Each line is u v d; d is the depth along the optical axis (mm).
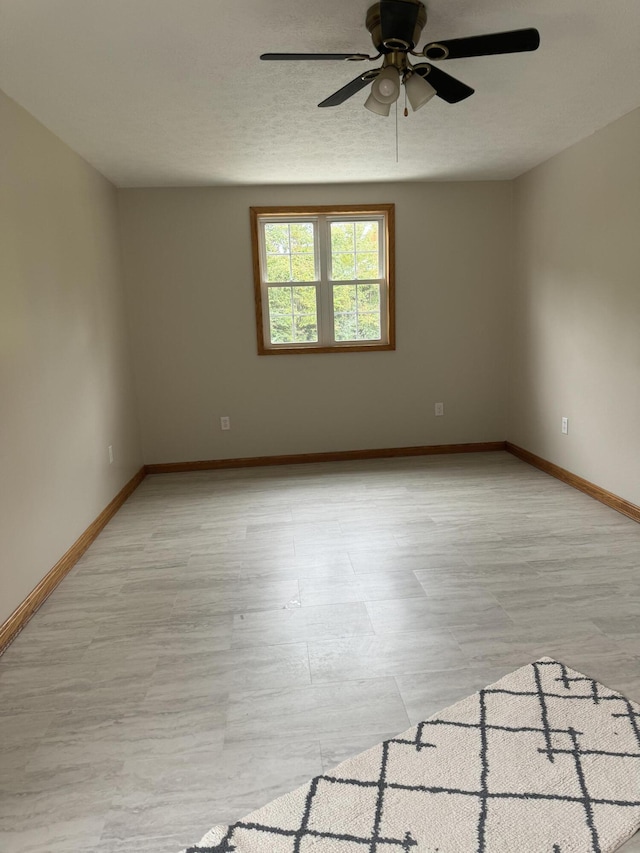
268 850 1277
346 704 1778
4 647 2180
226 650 2115
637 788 1398
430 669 1939
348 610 2369
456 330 4867
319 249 4699
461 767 1491
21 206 2633
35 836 1355
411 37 1907
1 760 1602
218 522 3533
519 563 2746
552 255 4086
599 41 2289
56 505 2848
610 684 1809
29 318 2654
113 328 4109
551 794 1391
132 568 2896
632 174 3131
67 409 3092
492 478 4234
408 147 3627
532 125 3299
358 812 1369
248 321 4695
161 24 2039
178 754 1600
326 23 2084
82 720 1758
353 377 4859
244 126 3111
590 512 3426
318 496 3973
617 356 3385
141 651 2133
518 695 1771
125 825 1375
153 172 3996
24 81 2434
